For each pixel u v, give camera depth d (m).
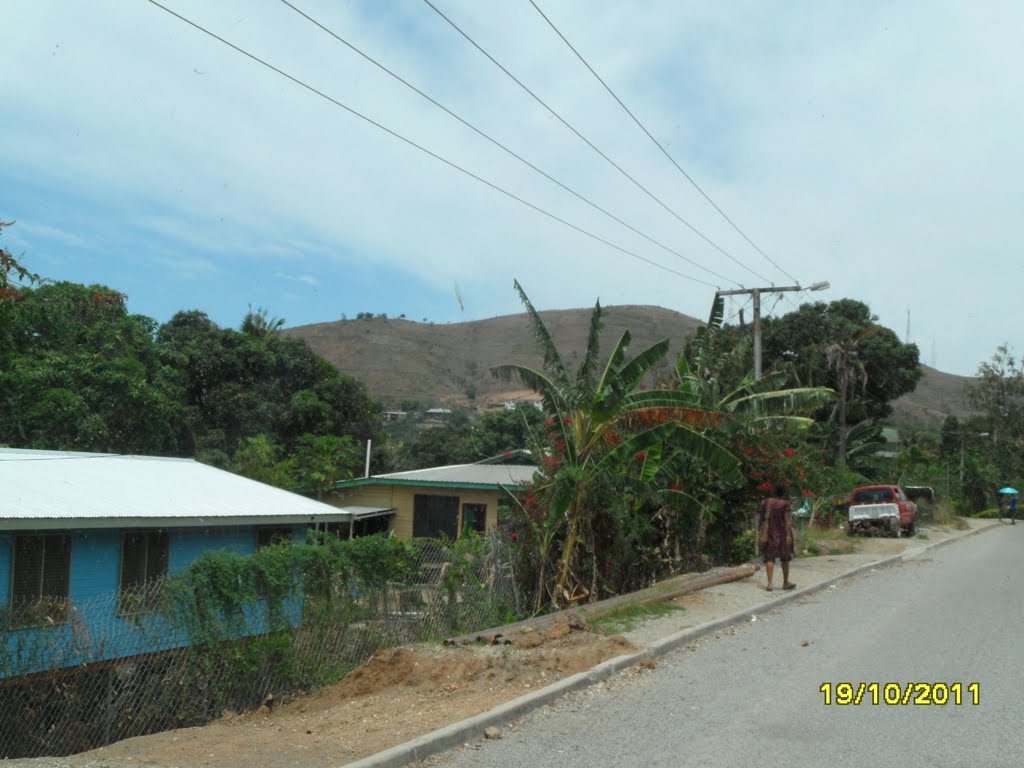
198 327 31.94
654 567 16.14
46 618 9.38
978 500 61.62
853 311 46.16
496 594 13.05
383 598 11.26
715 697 7.63
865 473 43.41
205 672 9.30
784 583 14.34
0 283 12.88
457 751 6.18
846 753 6.03
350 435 33.50
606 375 13.90
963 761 5.85
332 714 7.71
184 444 26.78
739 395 18.20
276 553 10.20
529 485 14.67
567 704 7.45
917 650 9.58
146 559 13.15
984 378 64.12
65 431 20.67
